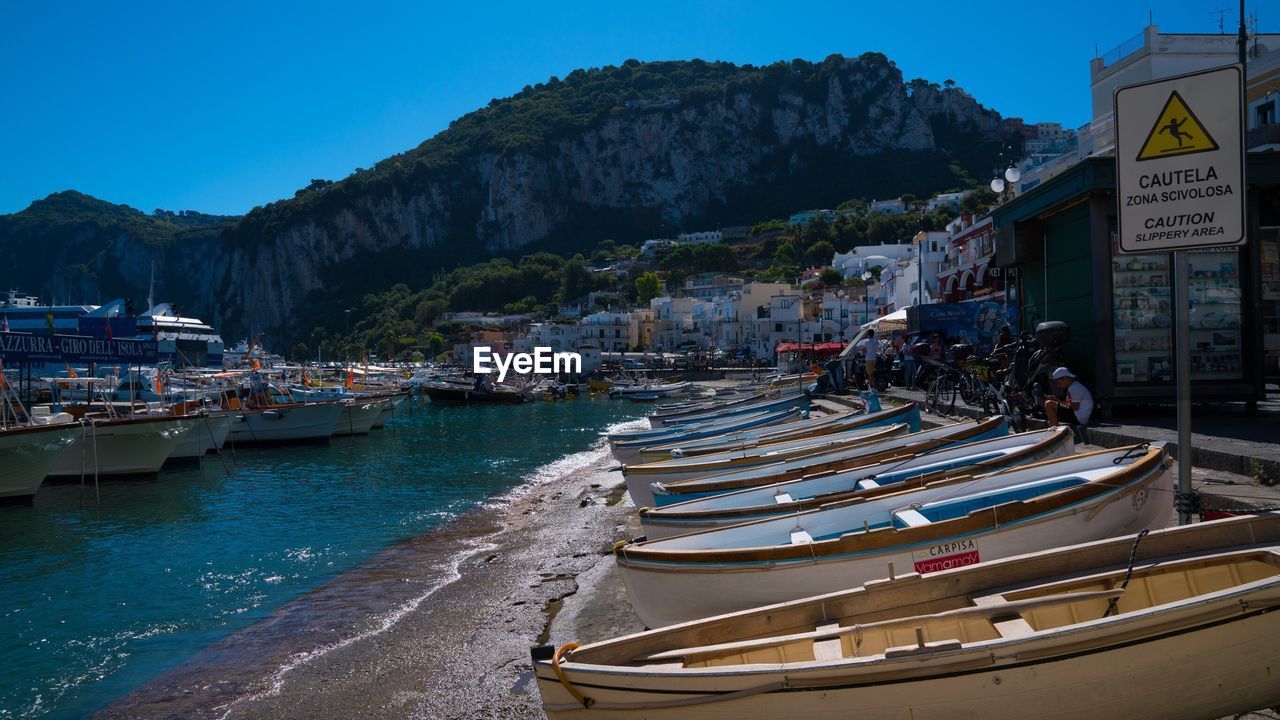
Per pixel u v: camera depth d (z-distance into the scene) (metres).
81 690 8.60
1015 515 6.17
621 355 116.75
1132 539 5.09
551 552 13.39
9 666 9.35
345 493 22.42
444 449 34.09
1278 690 4.36
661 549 6.97
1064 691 4.31
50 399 42.81
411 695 7.71
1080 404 10.61
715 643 5.03
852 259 130.12
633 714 4.67
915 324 23.95
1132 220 5.05
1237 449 8.62
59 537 17.27
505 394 67.75
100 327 32.16
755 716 4.48
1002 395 12.66
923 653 4.26
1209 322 11.84
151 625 10.84
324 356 195.75
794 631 5.05
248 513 19.55
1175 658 4.29
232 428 35.62
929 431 11.12
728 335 114.88
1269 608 4.24
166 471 27.97
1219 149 4.77
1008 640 4.24
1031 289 14.01
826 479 9.50
